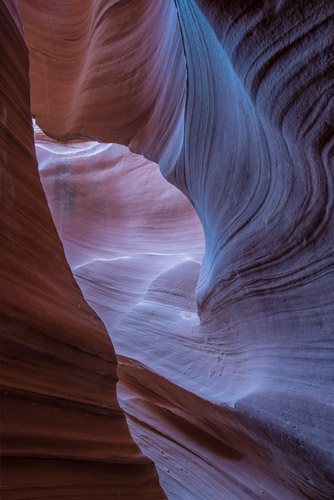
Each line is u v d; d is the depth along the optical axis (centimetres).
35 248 192
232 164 306
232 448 434
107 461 191
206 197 411
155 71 529
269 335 306
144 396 612
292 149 205
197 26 267
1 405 127
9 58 202
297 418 246
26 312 153
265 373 304
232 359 407
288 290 265
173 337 578
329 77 159
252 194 282
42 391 153
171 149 518
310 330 249
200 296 467
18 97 209
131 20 528
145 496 219
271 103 191
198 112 352
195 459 476
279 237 256
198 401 421
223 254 362
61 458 154
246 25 173
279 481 356
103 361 224
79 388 187
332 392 226
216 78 284
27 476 130
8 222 166
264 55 176
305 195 217
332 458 220
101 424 202
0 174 165
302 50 161
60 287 211
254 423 288
